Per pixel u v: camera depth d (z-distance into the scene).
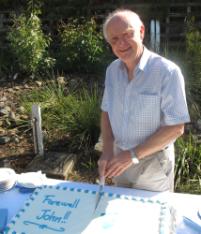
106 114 2.20
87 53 5.54
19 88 5.24
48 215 1.72
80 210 1.74
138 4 6.47
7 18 6.47
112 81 2.07
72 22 6.27
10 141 4.07
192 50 4.98
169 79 1.86
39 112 3.62
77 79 5.39
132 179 2.14
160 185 2.12
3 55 5.91
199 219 1.71
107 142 2.19
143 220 1.65
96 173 3.54
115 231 1.59
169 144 2.01
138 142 2.04
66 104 4.33
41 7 6.47
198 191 3.17
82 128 3.98
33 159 3.70
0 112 4.54
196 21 6.32
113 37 1.85
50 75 5.53
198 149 3.50
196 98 4.52
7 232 1.63
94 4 6.56
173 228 1.63
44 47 5.54
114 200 1.79
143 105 1.94
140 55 1.92
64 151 3.87
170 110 1.89
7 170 2.07
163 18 6.43
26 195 1.91
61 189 1.90
